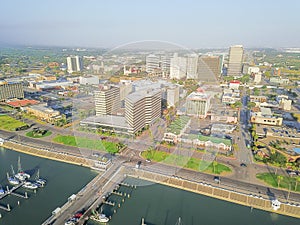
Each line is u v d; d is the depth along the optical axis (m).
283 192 83.69
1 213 75.44
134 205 78.12
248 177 92.00
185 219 72.88
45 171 98.19
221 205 78.75
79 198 80.19
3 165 103.81
